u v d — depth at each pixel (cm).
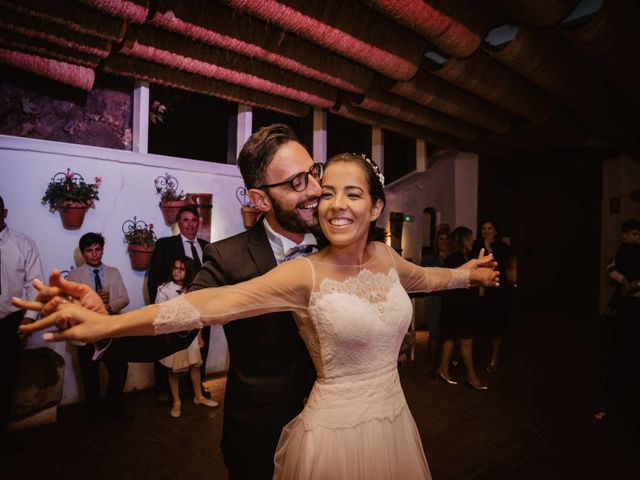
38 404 364
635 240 439
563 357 598
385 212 685
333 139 683
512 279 522
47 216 391
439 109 490
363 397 138
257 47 322
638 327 437
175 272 400
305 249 157
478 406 429
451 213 865
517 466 321
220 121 609
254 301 126
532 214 924
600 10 321
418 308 741
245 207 514
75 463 313
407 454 144
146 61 359
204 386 448
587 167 896
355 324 133
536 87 503
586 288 895
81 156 408
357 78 402
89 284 390
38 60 336
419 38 360
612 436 369
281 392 147
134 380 450
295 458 136
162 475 301
